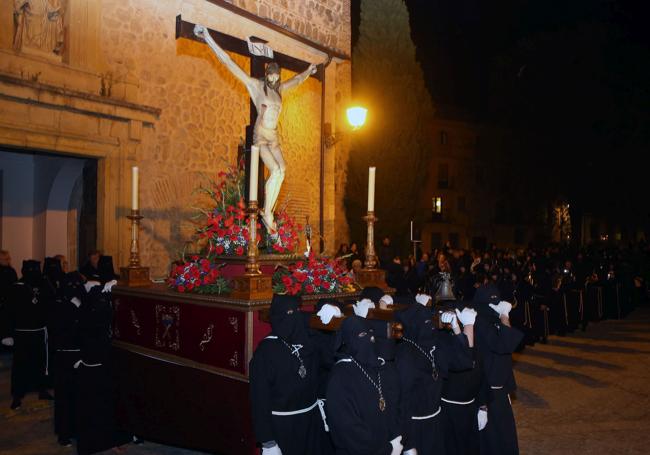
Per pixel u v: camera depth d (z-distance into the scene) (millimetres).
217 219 5203
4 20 7645
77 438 5297
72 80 8328
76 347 5547
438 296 5348
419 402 3709
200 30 4977
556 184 29172
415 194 14570
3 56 7543
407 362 3551
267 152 5230
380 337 3281
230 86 11078
